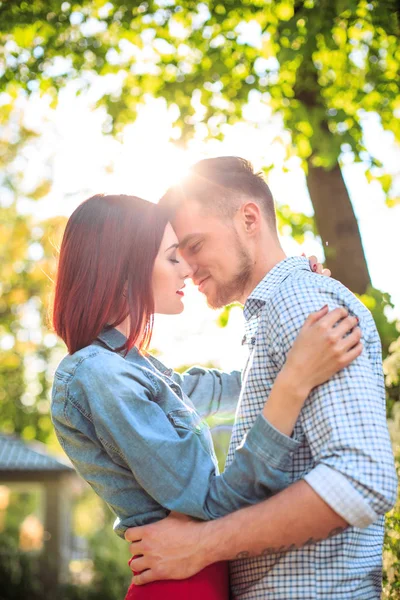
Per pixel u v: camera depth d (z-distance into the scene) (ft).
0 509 87.51
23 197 47.21
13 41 22.61
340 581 6.15
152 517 6.40
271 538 5.84
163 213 7.30
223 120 20.75
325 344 5.89
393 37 19.85
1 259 47.93
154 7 21.26
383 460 5.70
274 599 6.16
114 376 6.45
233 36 20.52
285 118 19.21
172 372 8.36
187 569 6.10
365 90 20.80
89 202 7.16
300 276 6.82
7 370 56.59
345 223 17.39
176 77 21.65
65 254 7.09
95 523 69.41
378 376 6.50
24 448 48.26
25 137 45.27
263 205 7.55
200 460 6.29
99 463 6.54
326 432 5.84
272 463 5.96
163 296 7.27
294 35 17.39
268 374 6.51
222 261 7.39
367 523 5.69
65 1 21.49
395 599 8.43
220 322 20.20
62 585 47.24
